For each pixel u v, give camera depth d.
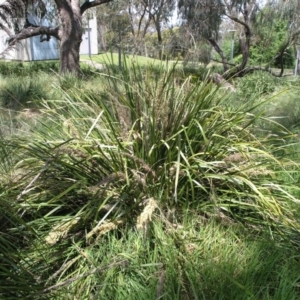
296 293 1.75
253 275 1.81
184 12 13.17
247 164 2.46
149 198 2.20
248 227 2.30
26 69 13.73
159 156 2.43
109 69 2.80
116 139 2.23
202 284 1.74
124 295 1.74
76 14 12.55
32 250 1.96
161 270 1.78
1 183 2.34
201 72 2.94
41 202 2.33
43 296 1.73
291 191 2.67
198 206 2.30
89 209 2.14
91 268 1.89
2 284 1.74
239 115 2.61
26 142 2.63
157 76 2.67
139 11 14.99
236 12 14.44
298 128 4.79
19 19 12.35
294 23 13.27
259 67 12.39
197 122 2.29
